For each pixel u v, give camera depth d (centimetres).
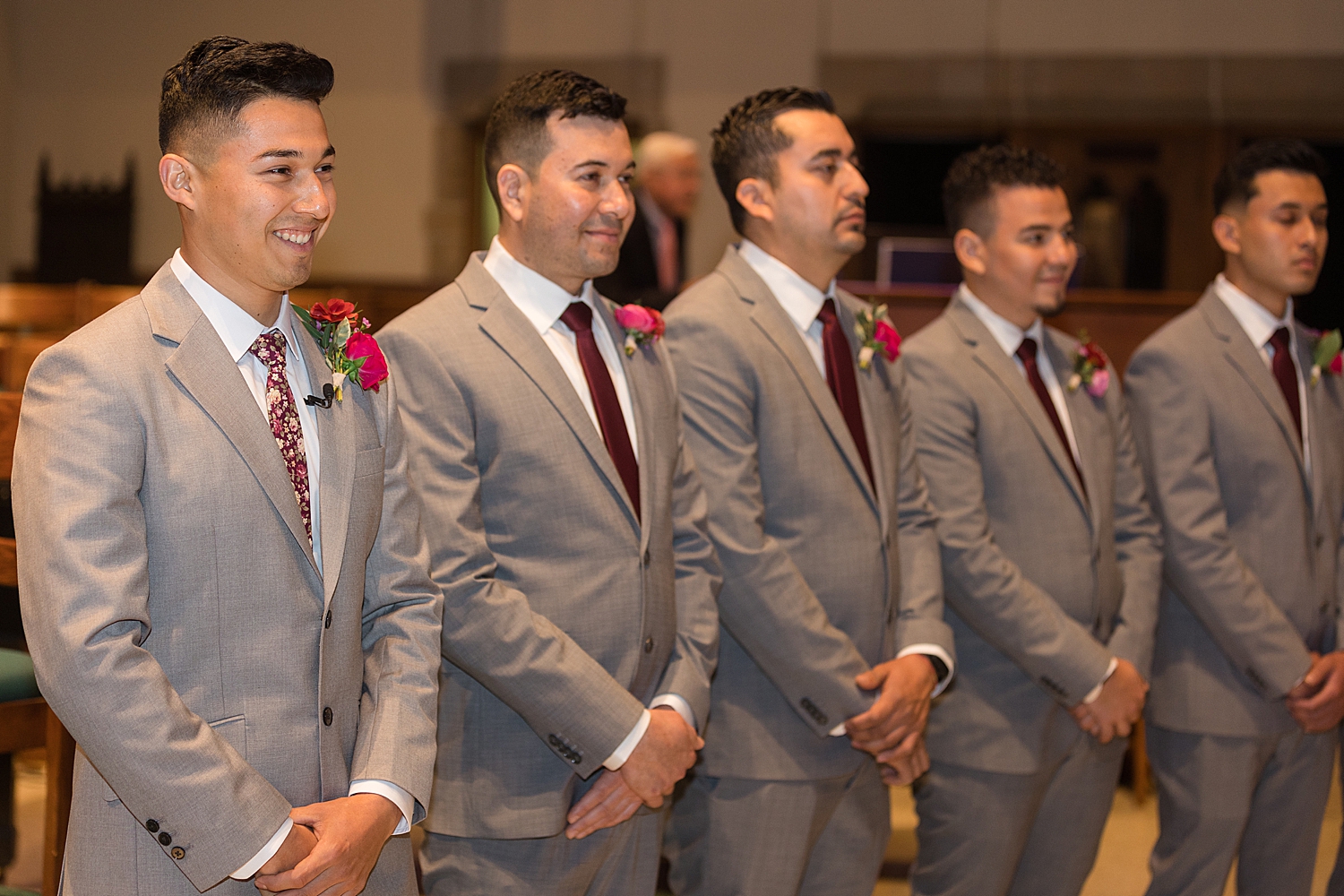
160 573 139
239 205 143
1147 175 798
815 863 222
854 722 208
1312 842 259
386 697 153
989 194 256
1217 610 249
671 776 184
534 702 179
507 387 190
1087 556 244
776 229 230
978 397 246
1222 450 258
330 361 158
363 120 862
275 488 144
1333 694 246
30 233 884
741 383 216
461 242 859
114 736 129
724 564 210
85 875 139
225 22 863
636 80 836
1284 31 779
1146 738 271
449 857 190
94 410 136
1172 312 372
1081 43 802
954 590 238
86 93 877
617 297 415
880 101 823
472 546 182
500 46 848
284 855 135
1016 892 253
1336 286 781
